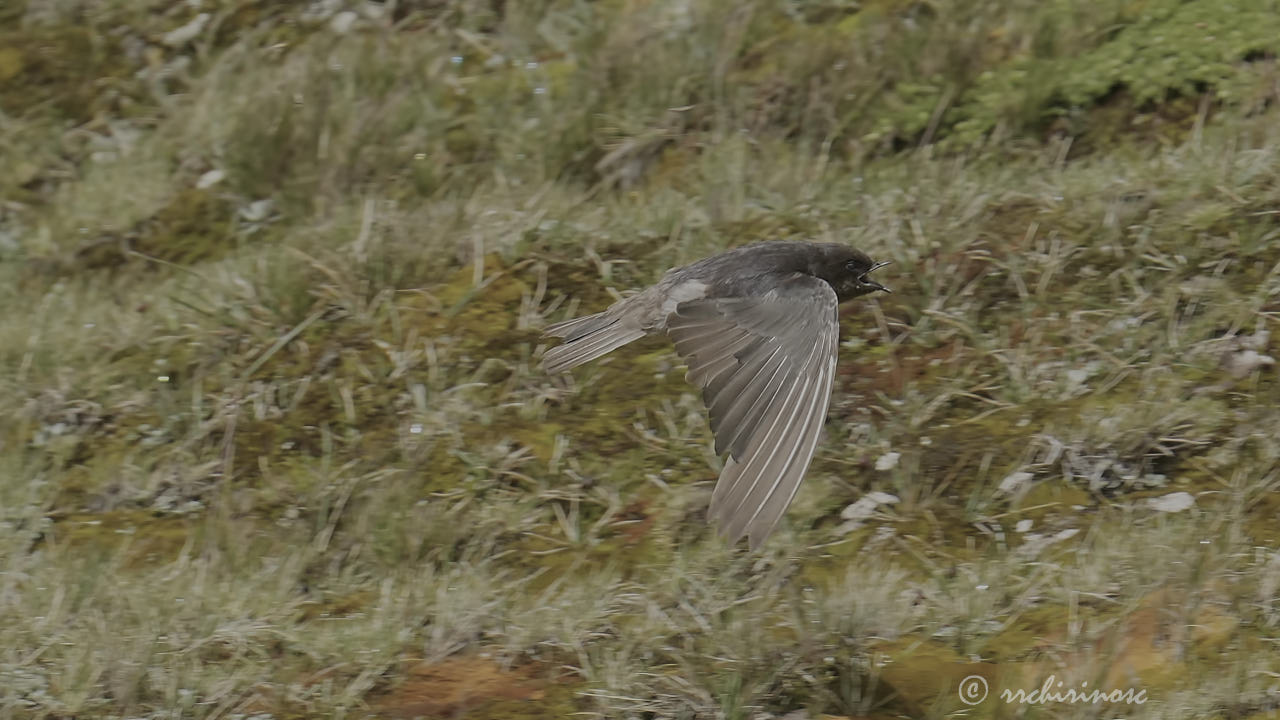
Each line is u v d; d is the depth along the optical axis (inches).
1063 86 563.2
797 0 612.4
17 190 604.1
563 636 408.8
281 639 416.5
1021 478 438.0
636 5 621.9
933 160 555.8
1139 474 434.9
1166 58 559.2
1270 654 372.2
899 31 586.6
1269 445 432.5
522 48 617.0
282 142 585.6
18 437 498.3
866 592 406.0
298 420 491.2
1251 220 498.3
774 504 286.5
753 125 575.2
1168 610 385.1
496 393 489.1
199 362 514.0
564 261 528.7
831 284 379.6
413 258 532.7
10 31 649.0
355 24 634.2
